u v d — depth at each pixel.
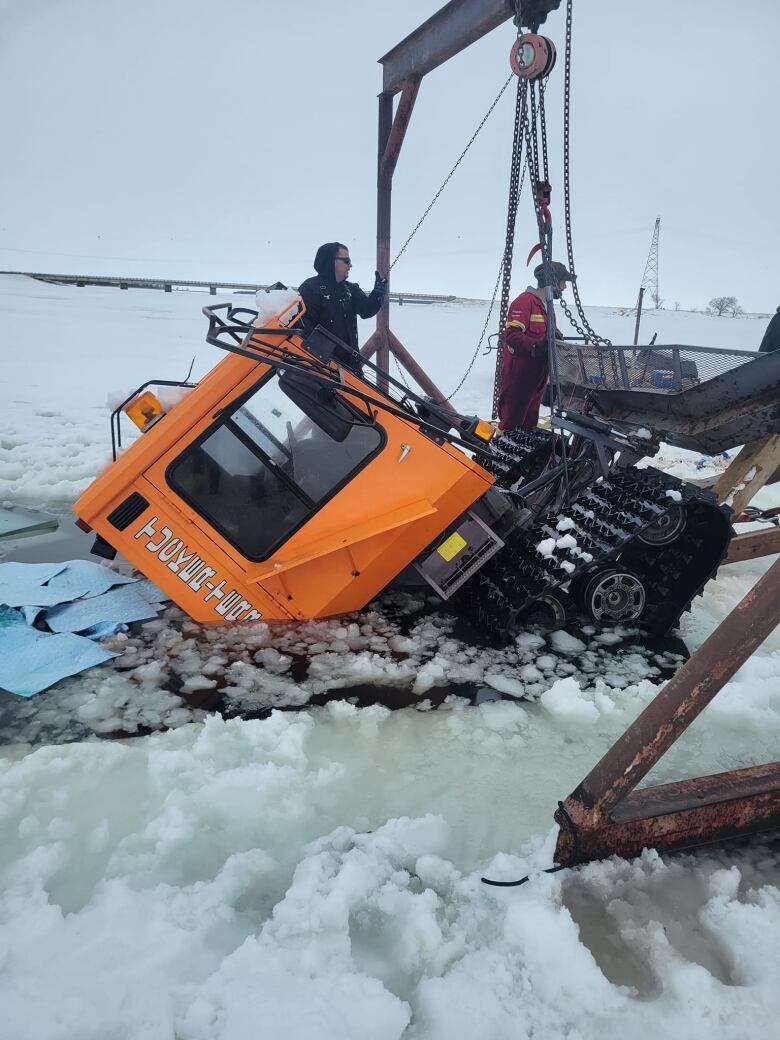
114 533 3.66
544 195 4.08
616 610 4.03
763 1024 1.82
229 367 3.51
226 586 3.75
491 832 2.54
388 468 3.63
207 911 2.13
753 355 3.95
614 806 2.23
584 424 4.50
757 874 2.38
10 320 22.97
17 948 1.99
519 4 4.04
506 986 1.92
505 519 3.90
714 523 3.90
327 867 2.31
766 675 3.57
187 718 3.15
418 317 32.84
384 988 1.91
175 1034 1.77
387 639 3.89
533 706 3.34
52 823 2.48
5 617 3.92
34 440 8.66
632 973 2.01
